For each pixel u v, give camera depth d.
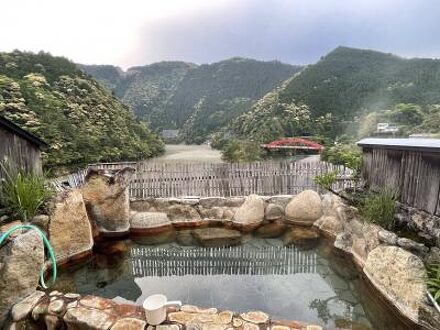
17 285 3.06
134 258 5.20
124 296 3.97
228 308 3.61
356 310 3.57
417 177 3.76
